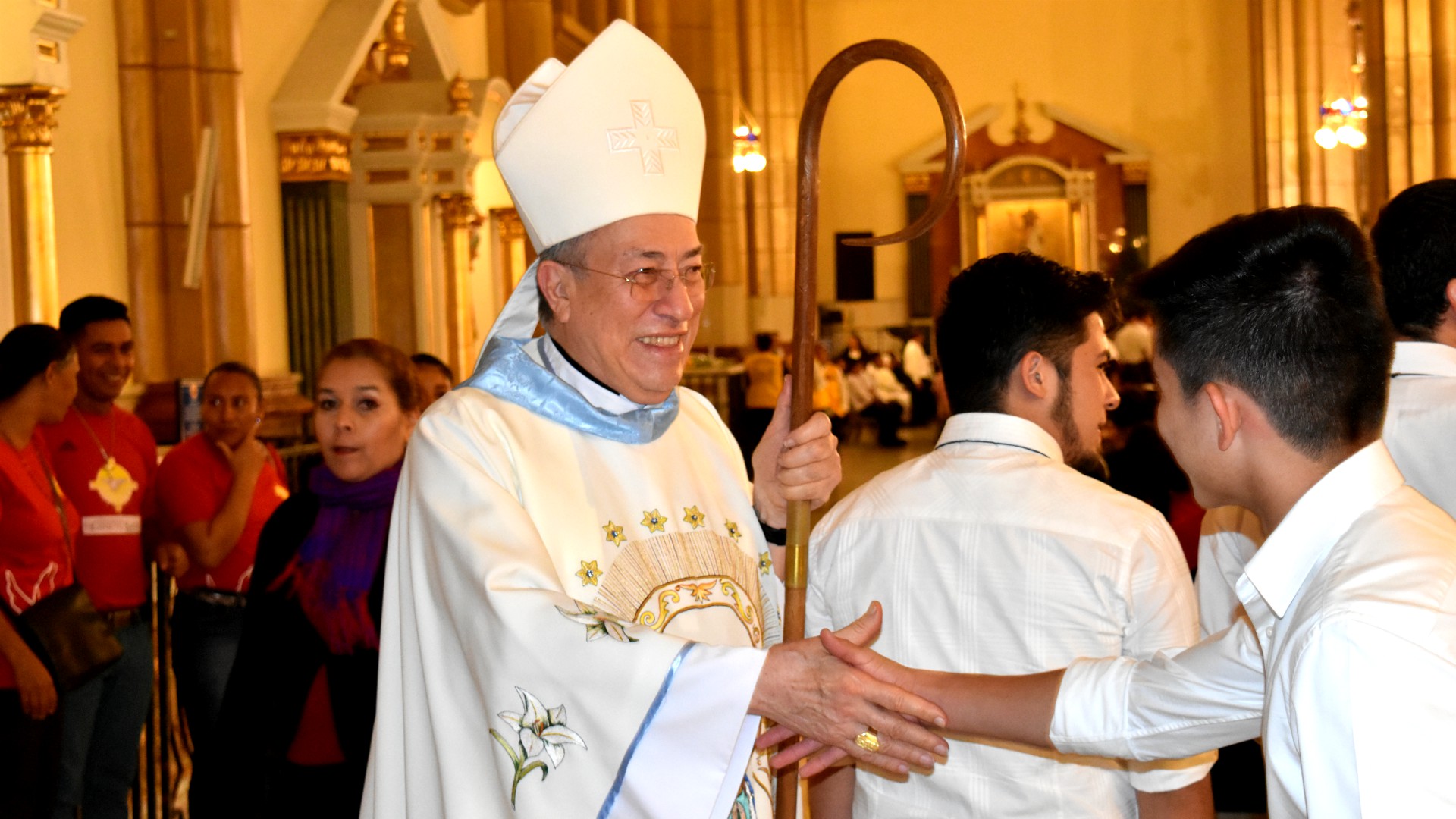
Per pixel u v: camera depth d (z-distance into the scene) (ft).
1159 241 69.56
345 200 23.90
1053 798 5.67
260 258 22.48
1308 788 3.58
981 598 5.87
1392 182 41.73
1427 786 3.42
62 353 10.74
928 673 5.06
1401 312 6.48
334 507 8.14
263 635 8.00
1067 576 5.70
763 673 4.72
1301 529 3.96
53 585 10.63
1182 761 5.57
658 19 54.65
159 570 13.47
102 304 12.06
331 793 8.05
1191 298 4.13
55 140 17.72
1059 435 6.21
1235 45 68.54
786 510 5.91
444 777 4.88
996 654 5.83
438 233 25.38
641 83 5.45
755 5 62.28
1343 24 64.18
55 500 10.84
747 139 55.01
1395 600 3.55
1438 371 6.34
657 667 4.61
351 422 8.11
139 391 18.85
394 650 5.34
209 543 11.75
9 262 15.97
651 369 5.41
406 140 24.44
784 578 5.95
